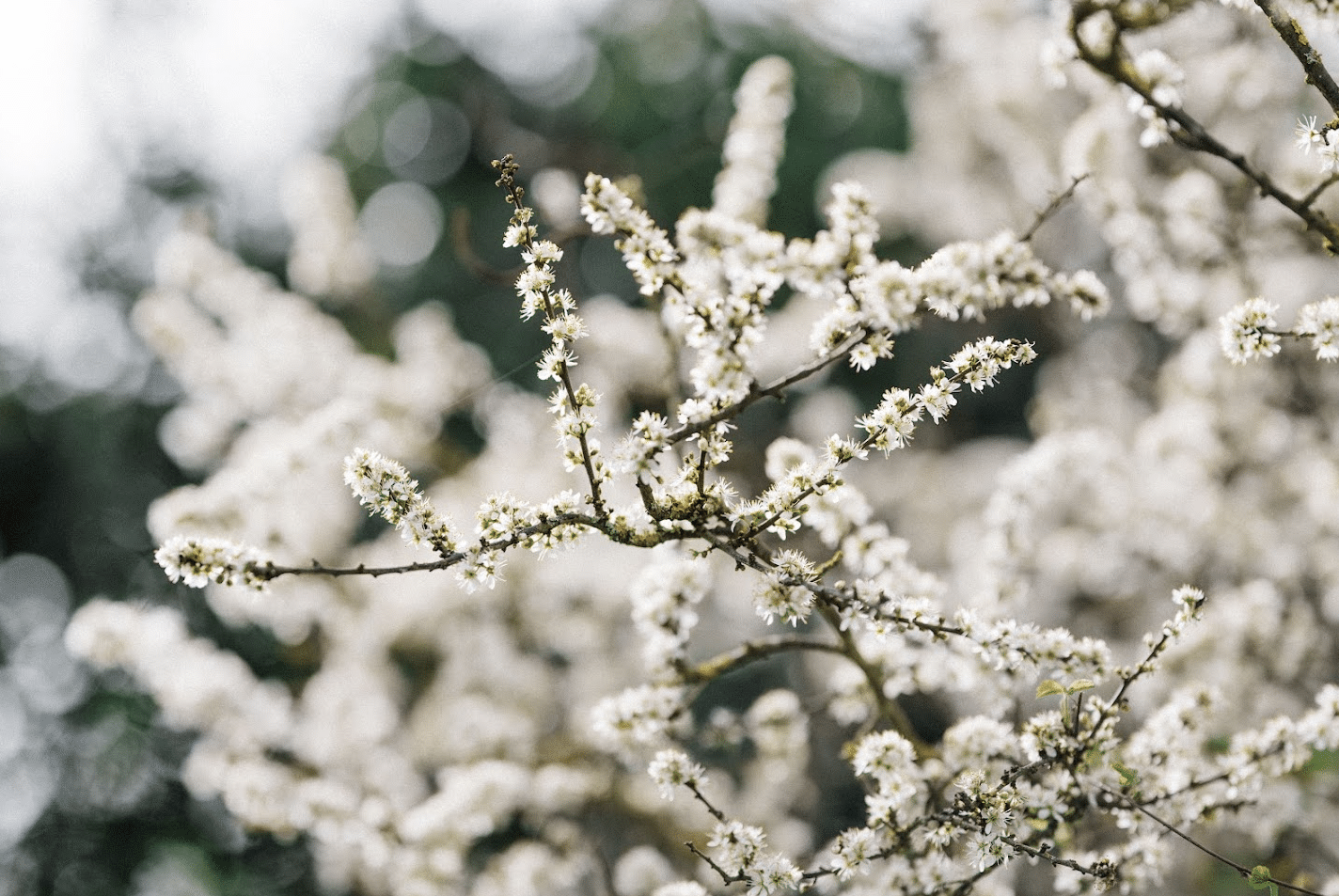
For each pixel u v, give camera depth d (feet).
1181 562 20.81
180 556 7.85
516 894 16.67
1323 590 18.90
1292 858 12.67
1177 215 16.37
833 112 50.06
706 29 51.42
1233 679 16.43
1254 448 19.53
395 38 53.98
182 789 31.94
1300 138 8.47
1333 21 8.42
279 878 29.89
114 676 33.01
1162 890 17.35
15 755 35.22
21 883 33.12
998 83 23.11
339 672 20.99
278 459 16.42
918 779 10.07
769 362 26.02
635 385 23.24
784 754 13.29
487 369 25.73
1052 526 23.20
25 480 41.09
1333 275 20.20
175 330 21.77
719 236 7.72
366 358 22.49
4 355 42.29
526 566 22.16
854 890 10.24
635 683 24.30
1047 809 8.97
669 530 8.08
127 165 42.63
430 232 50.47
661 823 19.22
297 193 24.38
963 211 28.58
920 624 8.35
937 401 7.98
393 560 22.12
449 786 15.83
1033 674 8.53
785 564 8.13
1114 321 27.50
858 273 7.70
